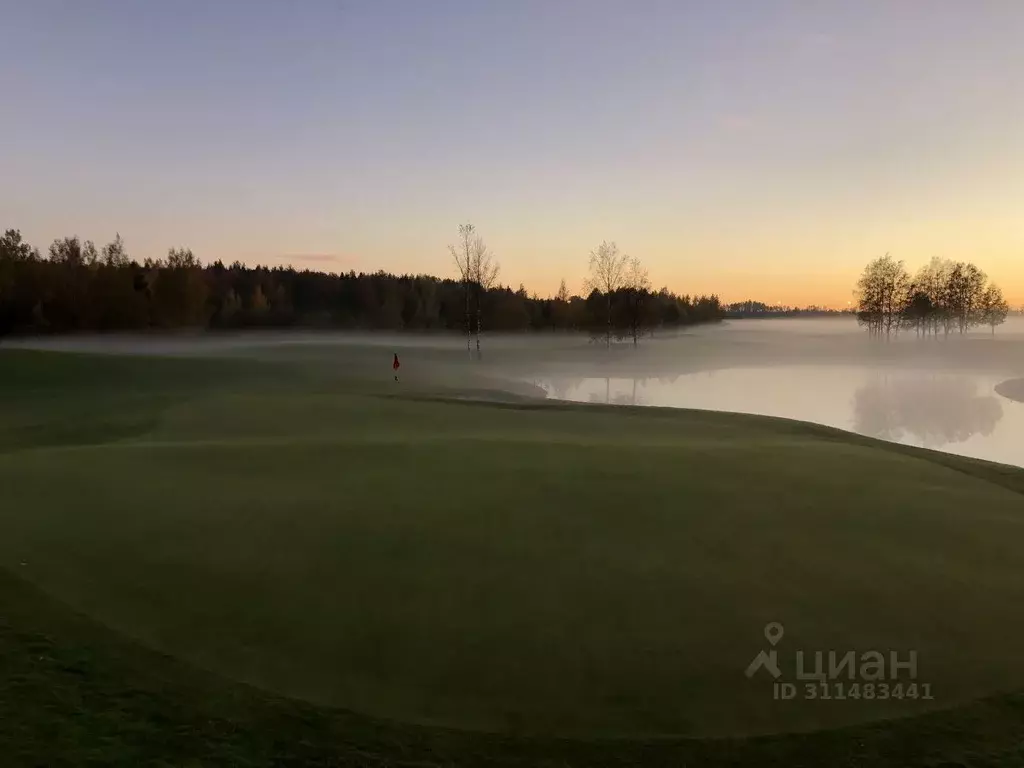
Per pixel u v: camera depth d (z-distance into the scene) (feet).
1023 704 16.02
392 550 24.72
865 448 47.50
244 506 29.60
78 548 24.22
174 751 13.60
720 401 106.93
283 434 52.85
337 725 14.67
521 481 34.65
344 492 32.19
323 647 17.84
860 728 15.06
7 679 15.67
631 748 14.26
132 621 18.93
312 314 312.29
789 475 37.35
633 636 18.79
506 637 18.58
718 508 30.60
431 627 19.04
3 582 20.97
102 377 101.19
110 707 14.89
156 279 266.57
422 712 15.25
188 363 118.01
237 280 339.36
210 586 21.35
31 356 111.14
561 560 24.09
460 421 61.00
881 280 287.89
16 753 13.23
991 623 19.92
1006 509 31.60
